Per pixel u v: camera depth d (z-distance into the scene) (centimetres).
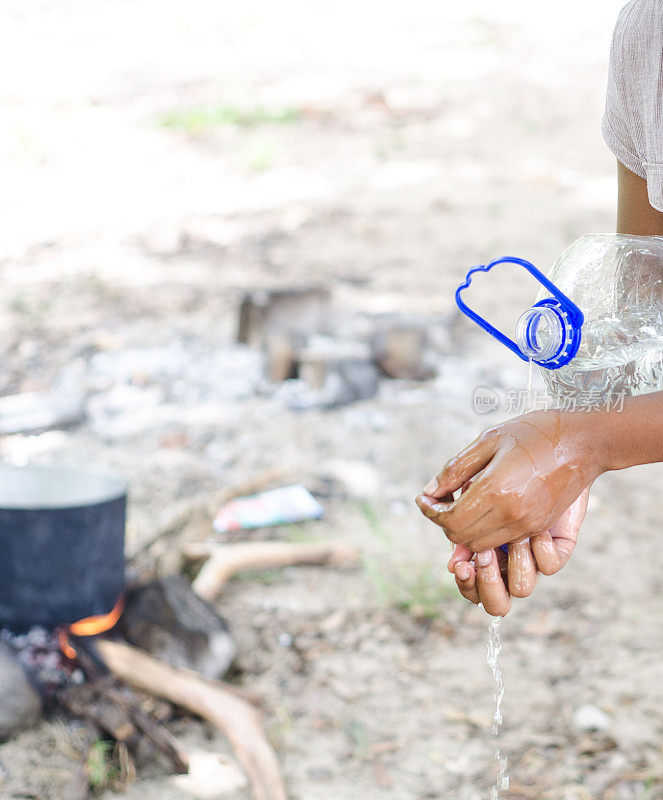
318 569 306
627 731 255
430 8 1334
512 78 1011
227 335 465
